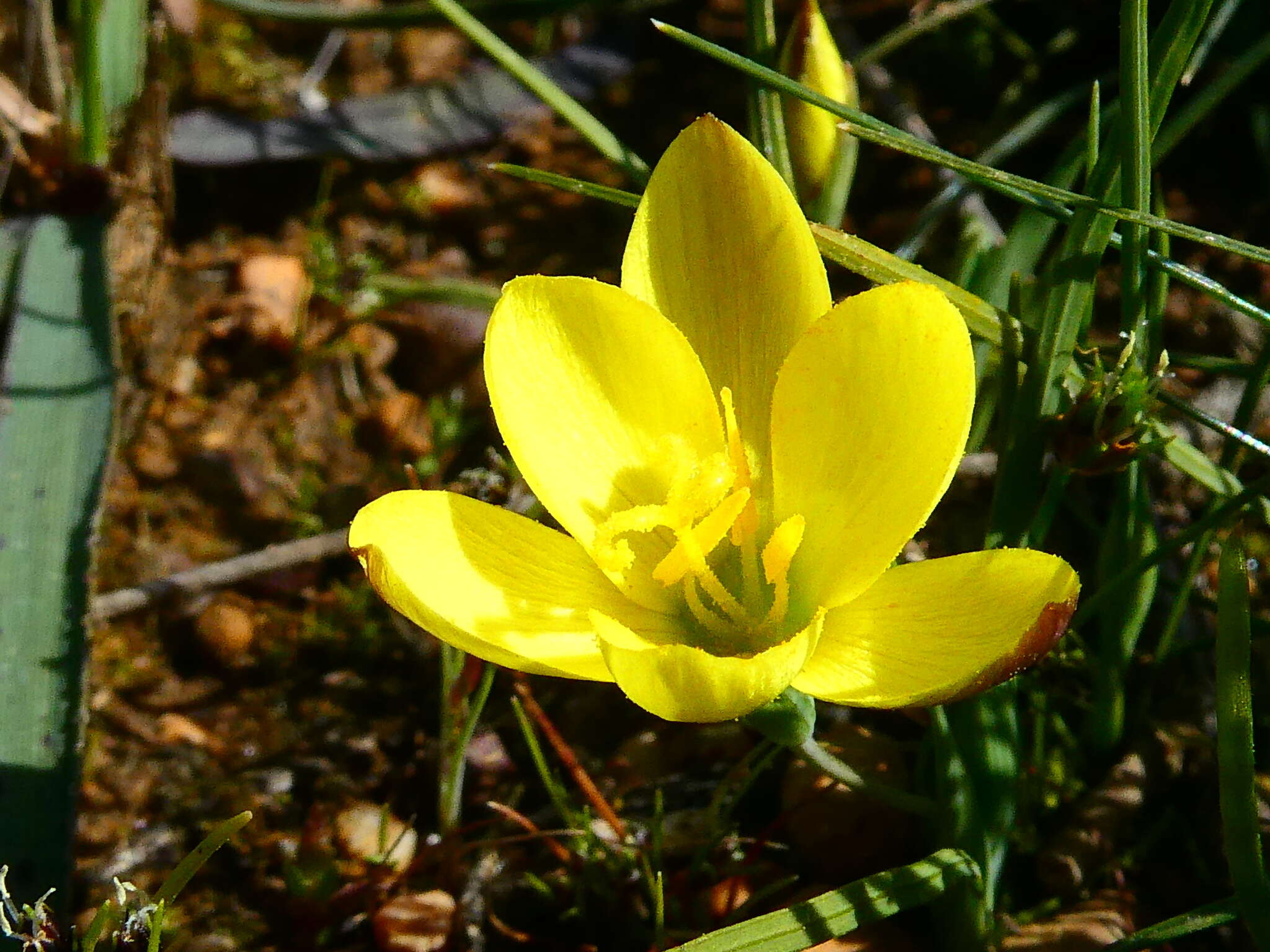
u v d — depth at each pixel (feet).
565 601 0.45
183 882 0.44
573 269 0.67
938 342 0.42
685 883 0.50
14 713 0.49
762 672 0.41
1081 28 0.70
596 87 0.70
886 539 0.44
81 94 0.60
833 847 0.50
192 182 0.67
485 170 0.69
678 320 0.46
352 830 0.52
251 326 0.63
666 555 0.47
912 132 0.67
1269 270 0.64
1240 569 0.44
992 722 0.47
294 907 0.50
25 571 0.52
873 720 0.53
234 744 0.55
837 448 0.45
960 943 0.47
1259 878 0.43
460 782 0.52
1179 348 0.62
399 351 0.64
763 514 0.46
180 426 0.62
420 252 0.67
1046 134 0.68
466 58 0.73
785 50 0.52
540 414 0.45
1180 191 0.67
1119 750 0.51
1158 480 0.58
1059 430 0.47
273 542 0.60
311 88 0.70
